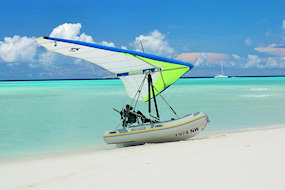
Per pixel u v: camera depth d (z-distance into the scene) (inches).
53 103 1210.6
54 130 604.4
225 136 426.6
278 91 1713.8
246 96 1360.7
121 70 472.4
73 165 295.9
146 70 440.5
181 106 982.4
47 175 264.1
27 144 476.7
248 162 244.5
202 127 420.5
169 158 284.0
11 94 1878.7
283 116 708.7
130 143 424.8
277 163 235.9
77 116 809.5
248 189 184.9
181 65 426.3
